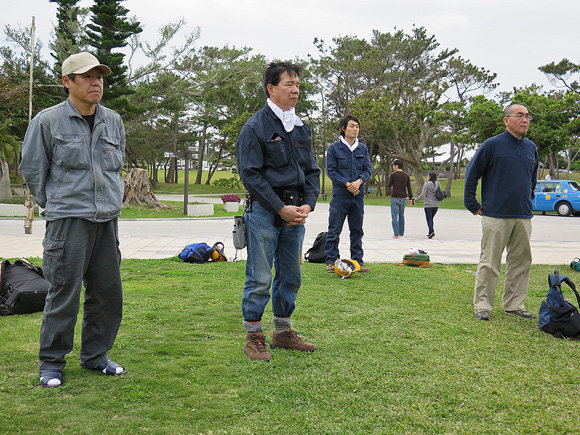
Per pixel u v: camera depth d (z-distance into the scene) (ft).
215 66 96.32
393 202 36.86
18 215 58.85
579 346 11.83
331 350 11.23
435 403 8.56
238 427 7.61
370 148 142.92
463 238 37.78
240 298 16.01
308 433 7.49
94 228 9.27
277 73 10.65
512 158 14.30
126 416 7.89
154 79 101.60
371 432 7.55
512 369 10.25
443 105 138.62
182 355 10.77
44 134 8.84
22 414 7.87
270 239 10.80
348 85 153.48
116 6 84.94
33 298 14.19
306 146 11.07
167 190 169.89
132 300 15.67
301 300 15.90
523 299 14.83
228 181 183.62
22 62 88.79
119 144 9.72
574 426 7.83
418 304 15.74
